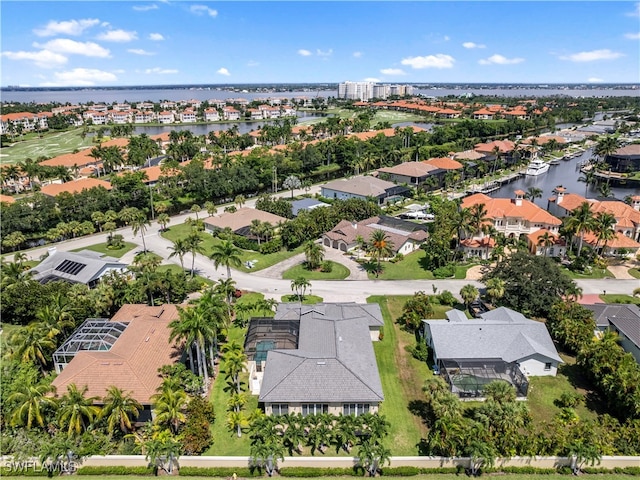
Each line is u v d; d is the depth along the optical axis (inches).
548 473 1759.4
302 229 4190.5
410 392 2233.0
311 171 7293.3
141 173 5748.0
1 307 2758.4
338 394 1982.0
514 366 2266.2
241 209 4815.5
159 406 1819.6
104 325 2481.5
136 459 1792.6
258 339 2469.2
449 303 3093.0
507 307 2908.5
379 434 1772.9
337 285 3415.4
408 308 2871.6
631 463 1771.7
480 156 7509.8
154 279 2972.4
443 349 2354.8
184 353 2364.7
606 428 1909.4
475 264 3789.4
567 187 6638.8
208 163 6697.8
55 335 2386.8
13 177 6156.5
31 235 4453.7
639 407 1877.5
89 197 4877.0
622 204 4520.2
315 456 1843.0
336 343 2287.2
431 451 1841.8
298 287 3157.0
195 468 1770.4
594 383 2234.3
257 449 1705.2
